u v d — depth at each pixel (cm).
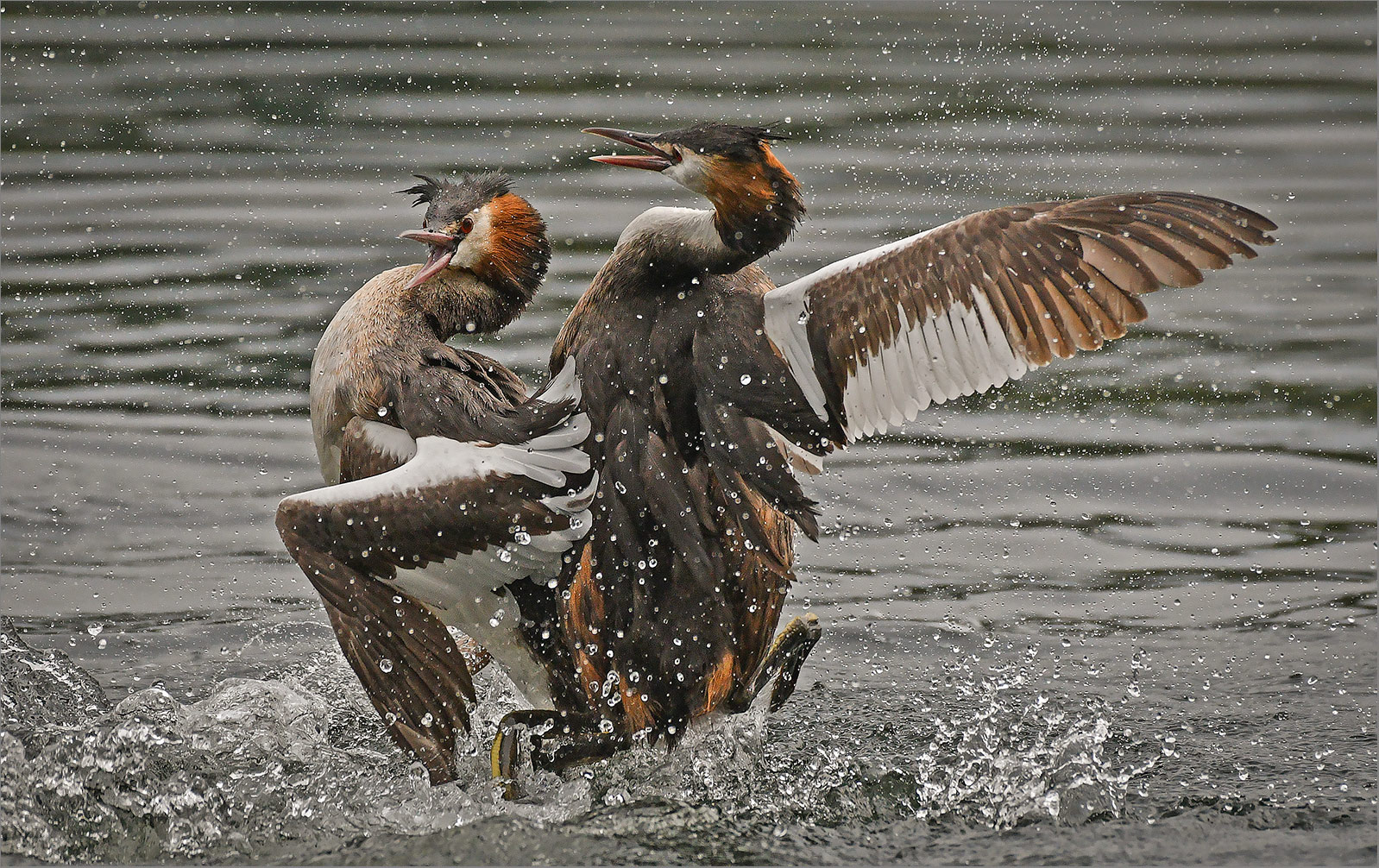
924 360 880
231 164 2158
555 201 1998
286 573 1212
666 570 889
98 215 1977
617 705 899
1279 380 1555
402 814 852
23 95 2392
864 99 2433
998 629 1130
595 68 2562
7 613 1127
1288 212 1998
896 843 822
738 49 2733
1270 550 1246
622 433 894
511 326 1658
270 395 1514
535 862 795
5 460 1363
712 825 838
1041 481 1368
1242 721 978
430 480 862
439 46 2709
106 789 865
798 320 898
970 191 2011
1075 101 2433
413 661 865
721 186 863
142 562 1216
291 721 959
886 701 1016
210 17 2839
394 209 2005
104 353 1595
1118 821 843
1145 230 847
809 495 1347
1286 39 2769
